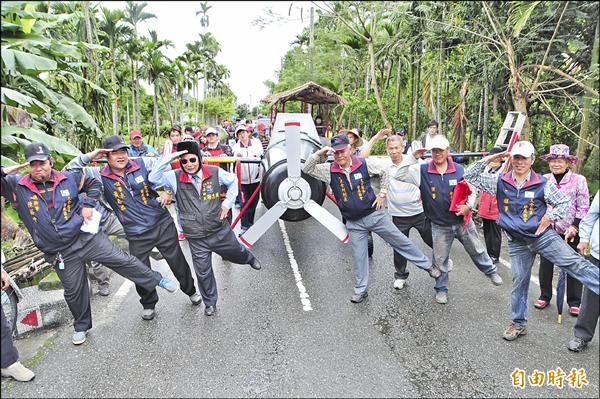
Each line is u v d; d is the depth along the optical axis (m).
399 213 4.60
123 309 4.20
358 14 11.61
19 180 3.17
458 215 3.91
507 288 4.56
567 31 6.54
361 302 4.29
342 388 2.93
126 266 3.60
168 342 3.56
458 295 4.41
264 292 4.59
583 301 3.22
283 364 3.22
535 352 3.33
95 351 3.45
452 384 2.96
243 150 6.50
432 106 12.64
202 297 4.00
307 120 6.57
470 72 8.43
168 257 3.97
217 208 3.80
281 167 5.26
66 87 8.06
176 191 3.74
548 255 3.26
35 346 3.56
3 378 3.11
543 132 8.73
